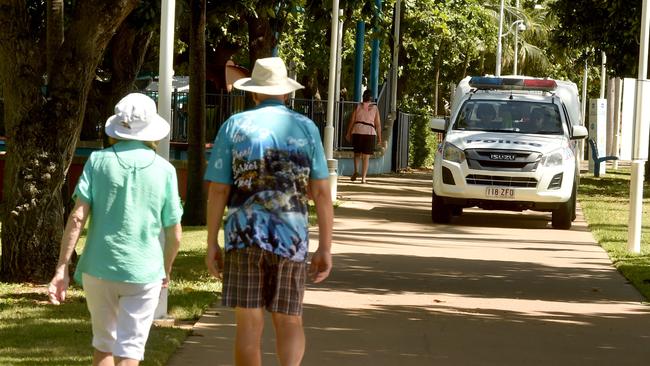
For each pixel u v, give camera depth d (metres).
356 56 38.38
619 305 13.23
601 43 40.69
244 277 7.53
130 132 7.52
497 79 24.33
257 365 7.62
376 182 34.97
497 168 21.94
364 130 33.88
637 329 11.66
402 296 13.39
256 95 7.87
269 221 7.50
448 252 17.94
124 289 7.37
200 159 20.97
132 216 7.38
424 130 48.69
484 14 56.34
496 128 23.05
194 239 18.34
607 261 17.36
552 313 12.53
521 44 75.69
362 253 17.38
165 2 11.32
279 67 7.79
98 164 7.45
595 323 11.97
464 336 11.03
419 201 28.09
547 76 78.00
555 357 10.17
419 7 46.47
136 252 7.37
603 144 47.50
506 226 22.64
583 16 40.59
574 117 26.08
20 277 13.45
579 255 18.06
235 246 7.50
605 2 38.69
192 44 20.41
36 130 13.35
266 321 11.30
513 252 18.20
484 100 23.58
